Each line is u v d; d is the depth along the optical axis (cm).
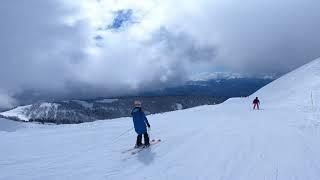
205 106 6216
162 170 1237
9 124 4472
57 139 2078
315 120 2439
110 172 1238
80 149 1698
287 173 1143
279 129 2119
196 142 1738
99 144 1827
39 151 1673
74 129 2717
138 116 1614
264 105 5491
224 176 1132
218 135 1942
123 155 1509
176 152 1517
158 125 2647
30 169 1315
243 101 7475
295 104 4912
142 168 1278
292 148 1515
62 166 1348
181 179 1121
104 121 4094
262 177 1106
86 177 1186
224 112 4216
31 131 2686
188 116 3706
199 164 1299
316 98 5131
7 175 1235
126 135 2123
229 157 1385
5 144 1902
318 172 1146
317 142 1638
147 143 1627
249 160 1323
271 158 1345
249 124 2473
